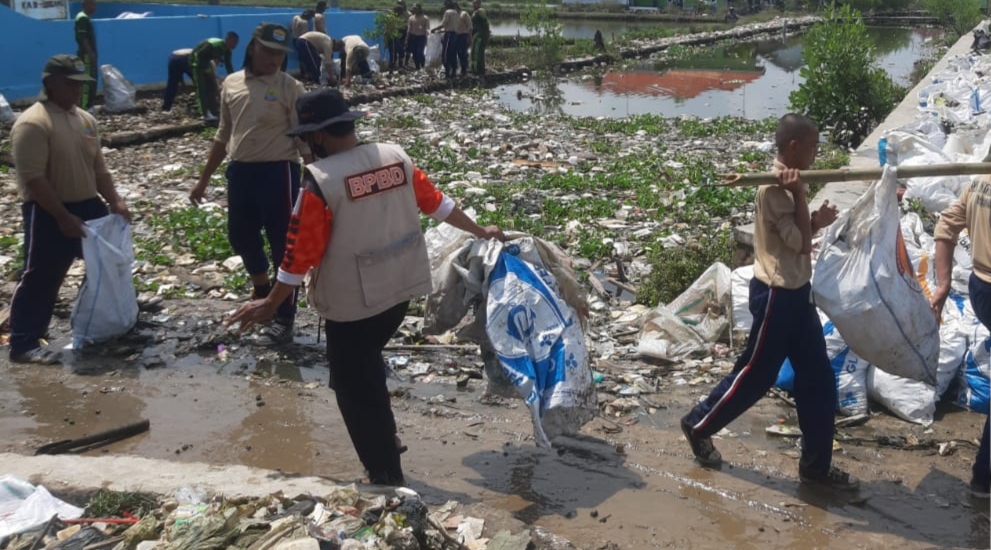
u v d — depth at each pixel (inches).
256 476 162.7
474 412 223.3
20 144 238.4
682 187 455.2
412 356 257.4
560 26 1194.6
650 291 299.4
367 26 978.7
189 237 357.1
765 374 183.2
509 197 435.8
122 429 208.8
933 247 262.7
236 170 258.4
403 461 196.7
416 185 175.5
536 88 951.0
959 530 173.3
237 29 813.2
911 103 582.9
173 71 651.5
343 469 195.8
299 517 135.0
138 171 488.1
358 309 167.2
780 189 175.9
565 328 181.3
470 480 188.9
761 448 205.5
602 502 180.5
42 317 254.7
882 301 177.0
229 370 249.0
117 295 258.8
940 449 203.5
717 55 1355.8
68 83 243.6
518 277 181.8
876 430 213.9
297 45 825.5
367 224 165.2
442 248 191.8
